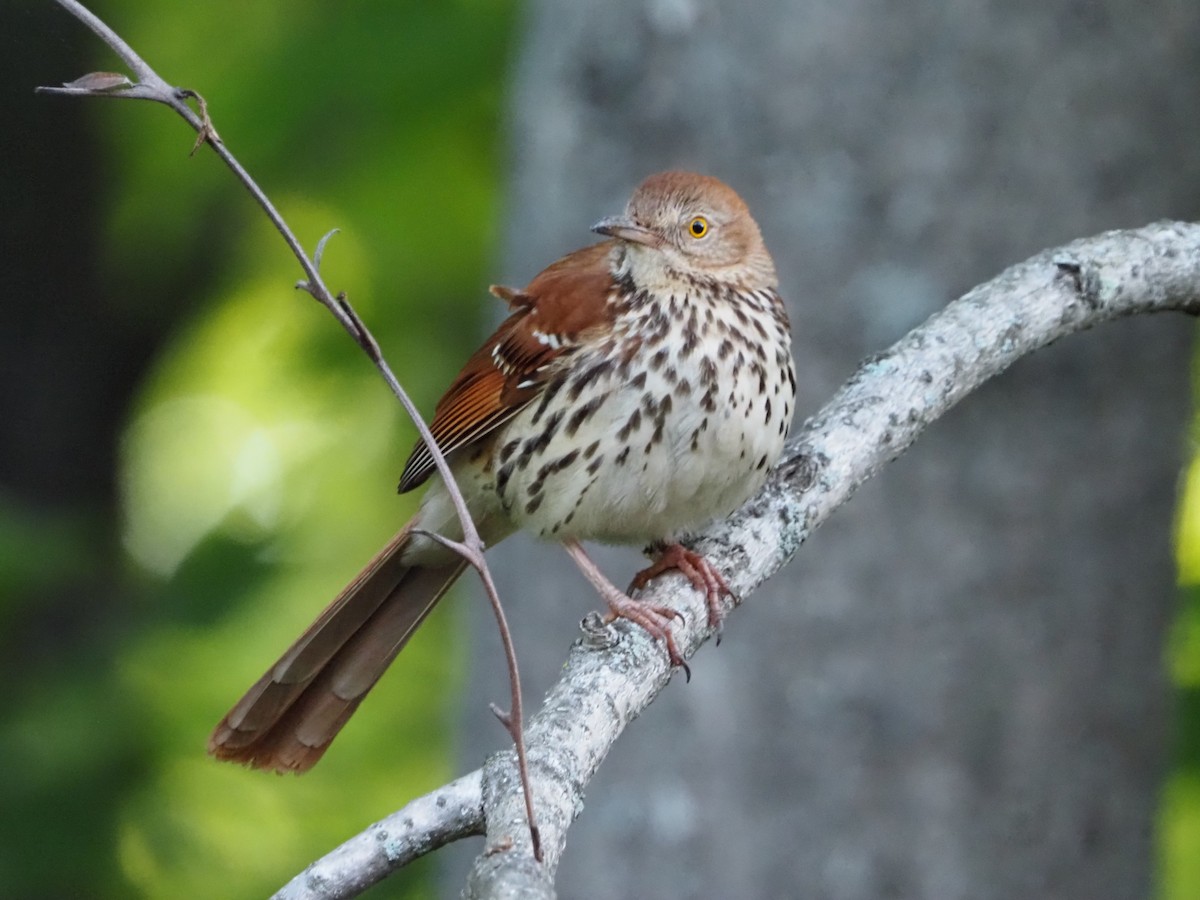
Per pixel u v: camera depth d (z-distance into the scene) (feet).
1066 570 35.17
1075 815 35.12
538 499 29.73
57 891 45.42
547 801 20.89
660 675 24.84
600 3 35.53
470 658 37.24
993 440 34.86
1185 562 44.55
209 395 59.41
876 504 34.55
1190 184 36.19
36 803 45.55
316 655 30.27
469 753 36.86
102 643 49.52
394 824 23.08
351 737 50.39
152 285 54.85
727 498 28.91
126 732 46.60
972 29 34.53
